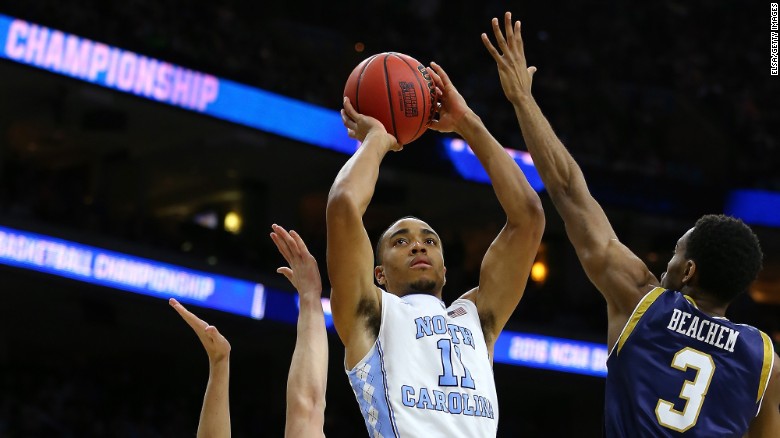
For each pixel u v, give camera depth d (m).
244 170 19.94
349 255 3.46
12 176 16.66
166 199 20.38
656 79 23.52
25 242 14.05
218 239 18.39
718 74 24.23
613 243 3.65
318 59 22.14
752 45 24.92
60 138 18.17
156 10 18.30
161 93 16.09
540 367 18.39
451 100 4.06
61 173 18.64
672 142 22.45
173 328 17.81
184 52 16.61
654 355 3.31
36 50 14.60
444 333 3.52
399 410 3.33
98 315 16.78
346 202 3.45
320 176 20.16
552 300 19.97
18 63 14.42
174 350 19.27
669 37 24.78
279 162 19.55
